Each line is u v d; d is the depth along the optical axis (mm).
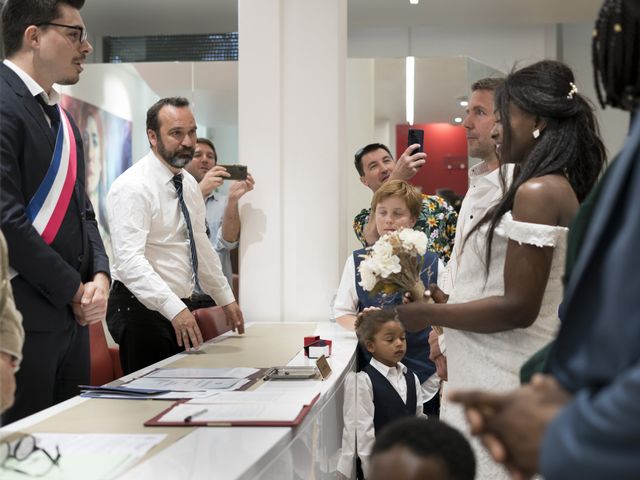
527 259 1783
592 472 744
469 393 913
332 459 2535
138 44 7461
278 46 4148
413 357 3568
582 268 864
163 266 3514
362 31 7695
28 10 2559
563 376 885
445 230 4406
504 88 1914
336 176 4164
